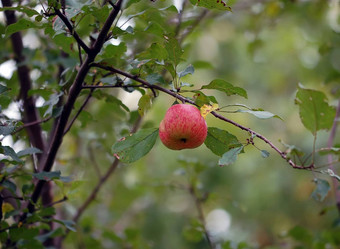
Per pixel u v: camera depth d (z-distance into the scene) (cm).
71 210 175
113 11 129
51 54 158
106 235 171
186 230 172
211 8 130
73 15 131
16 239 141
